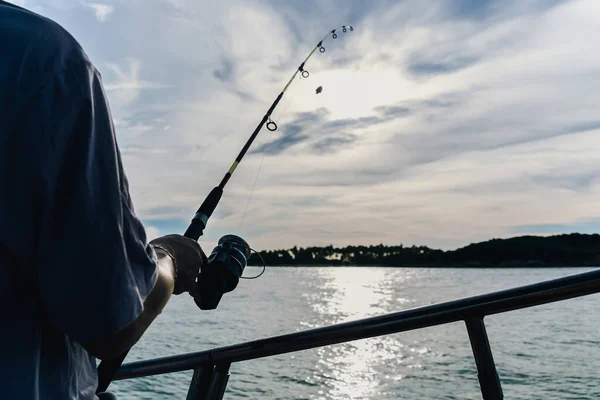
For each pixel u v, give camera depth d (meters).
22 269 0.64
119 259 0.65
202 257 0.99
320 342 1.45
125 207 0.69
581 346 18.78
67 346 0.71
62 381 0.69
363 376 14.59
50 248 0.62
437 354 18.22
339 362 16.95
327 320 30.09
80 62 0.67
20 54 0.63
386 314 1.40
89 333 0.64
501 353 17.72
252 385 13.52
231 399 11.98
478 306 1.30
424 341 21.53
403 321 1.37
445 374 14.62
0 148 0.61
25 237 0.62
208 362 1.52
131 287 0.67
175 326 27.81
